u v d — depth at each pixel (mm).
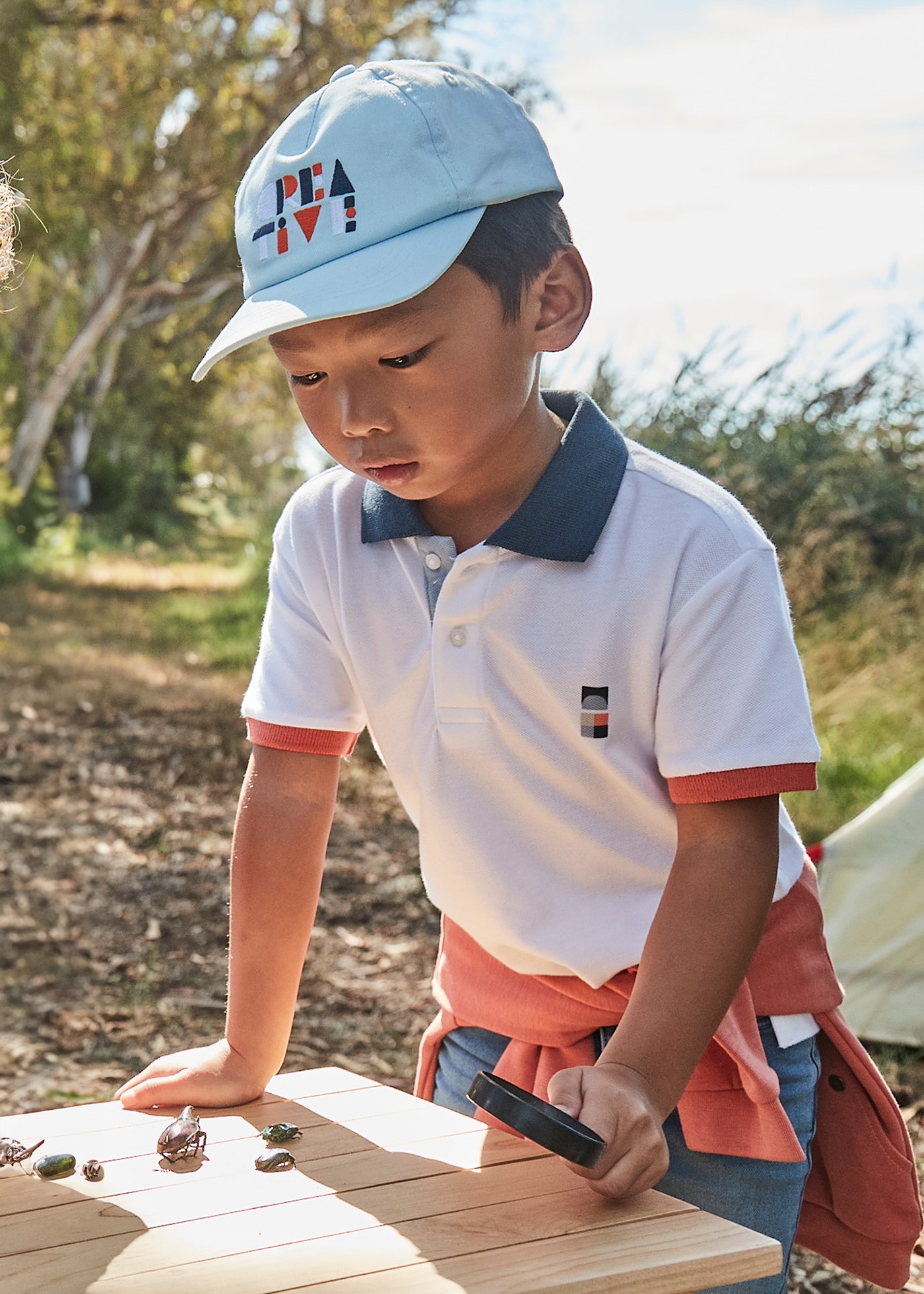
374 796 5793
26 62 15094
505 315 1129
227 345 1087
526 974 1359
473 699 1271
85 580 15711
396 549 1321
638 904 1296
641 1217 985
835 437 7320
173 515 24969
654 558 1224
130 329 22578
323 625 1384
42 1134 1163
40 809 5613
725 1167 1275
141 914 4340
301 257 1112
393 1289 874
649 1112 1039
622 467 1266
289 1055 3193
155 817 5586
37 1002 3547
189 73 16531
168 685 8500
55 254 17672
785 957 1332
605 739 1252
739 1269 935
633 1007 1142
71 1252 932
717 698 1195
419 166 1112
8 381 21500
